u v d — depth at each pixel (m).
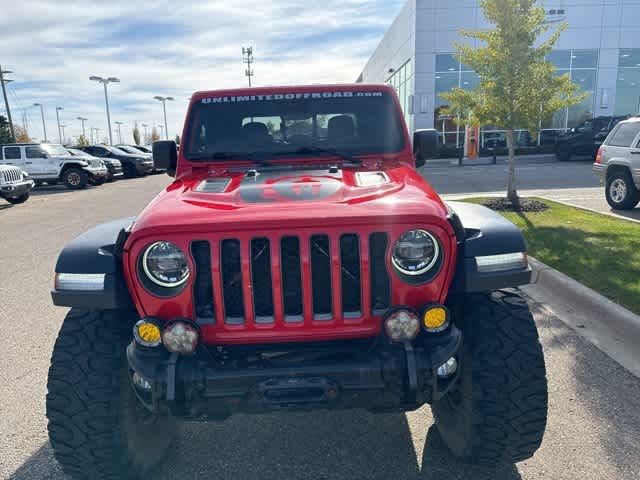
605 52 29.31
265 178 3.14
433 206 2.47
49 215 13.49
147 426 2.86
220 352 2.45
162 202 2.69
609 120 24.08
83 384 2.52
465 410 2.64
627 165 9.82
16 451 3.17
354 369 2.30
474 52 10.82
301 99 3.79
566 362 4.02
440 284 2.41
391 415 3.49
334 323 2.38
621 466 2.85
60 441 2.55
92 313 2.67
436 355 2.32
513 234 2.62
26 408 3.66
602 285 5.29
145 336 2.36
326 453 3.11
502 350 2.52
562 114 29.92
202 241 2.35
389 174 3.25
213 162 3.69
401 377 2.32
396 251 2.37
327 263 2.39
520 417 2.51
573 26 29.03
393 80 36.72
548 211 9.91
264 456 3.10
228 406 2.35
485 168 22.55
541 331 4.62
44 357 4.52
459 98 11.20
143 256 2.35
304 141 3.75
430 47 28.83
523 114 10.42
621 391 3.59
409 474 2.88
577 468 2.85
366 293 2.37
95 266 2.49
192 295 2.35
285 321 2.37
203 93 3.86
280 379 2.29
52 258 8.41
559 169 20.75
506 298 2.68
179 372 2.29
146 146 35.09
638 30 29.06
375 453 3.09
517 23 10.27
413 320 2.32
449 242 2.41
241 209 2.45
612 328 4.59
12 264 8.04
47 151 21.55
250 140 3.75
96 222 12.03
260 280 2.39
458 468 2.91
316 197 2.60
